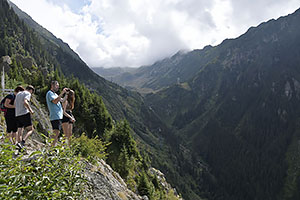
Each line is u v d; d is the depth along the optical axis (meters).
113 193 8.55
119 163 27.31
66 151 4.69
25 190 3.63
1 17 147.75
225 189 166.00
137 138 169.00
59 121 7.54
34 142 8.65
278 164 179.38
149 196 25.42
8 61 45.31
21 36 154.00
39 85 43.66
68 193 4.20
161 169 137.12
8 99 6.99
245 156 199.25
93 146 9.86
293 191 150.88
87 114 37.69
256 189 161.50
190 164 186.12
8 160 3.60
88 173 8.15
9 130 6.88
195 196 139.00
